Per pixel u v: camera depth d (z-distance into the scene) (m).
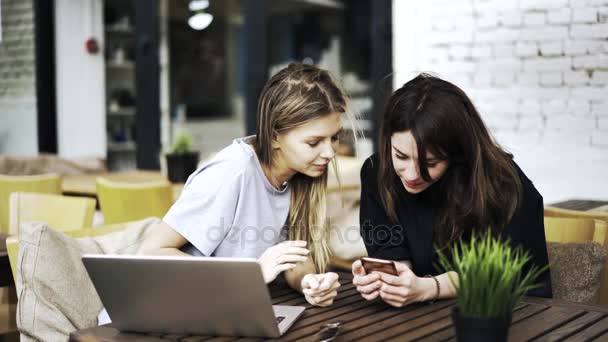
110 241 2.02
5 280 2.26
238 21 8.51
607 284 2.08
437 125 1.74
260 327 1.41
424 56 4.22
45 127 6.28
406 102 1.78
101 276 1.42
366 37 7.08
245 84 5.60
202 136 8.15
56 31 6.24
